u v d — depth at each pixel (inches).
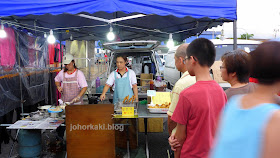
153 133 201.0
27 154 134.2
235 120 31.5
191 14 128.2
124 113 123.6
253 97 32.3
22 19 169.0
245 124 29.6
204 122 60.1
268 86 31.3
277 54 30.4
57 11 116.3
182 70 79.0
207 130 60.1
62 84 162.9
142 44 208.1
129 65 244.8
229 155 30.0
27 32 210.7
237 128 30.5
